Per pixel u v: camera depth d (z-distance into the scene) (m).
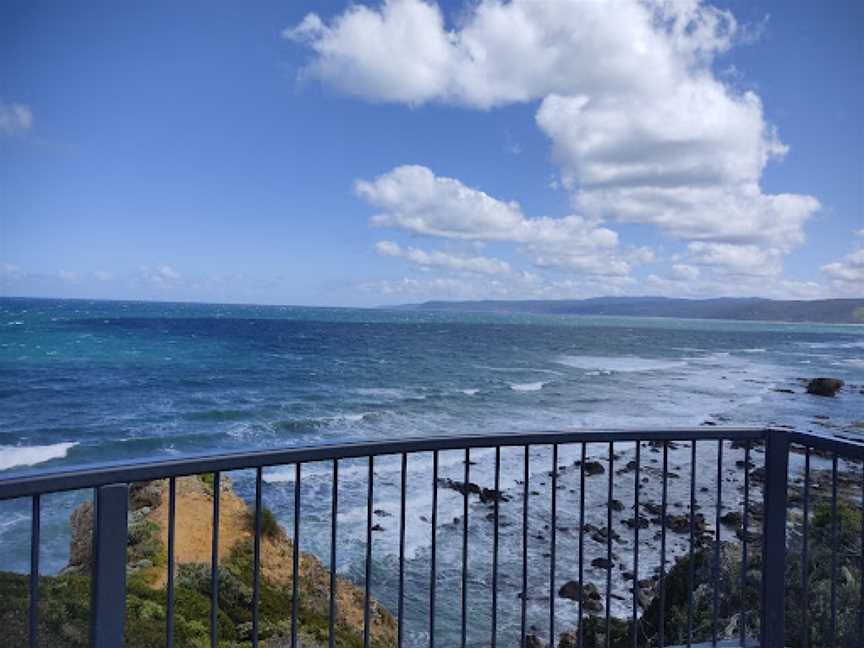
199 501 13.67
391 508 18.83
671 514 19.06
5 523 17.34
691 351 106.06
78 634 6.59
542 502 20.00
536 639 11.89
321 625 9.72
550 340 122.19
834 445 2.88
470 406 41.53
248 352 72.94
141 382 47.78
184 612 8.51
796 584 6.31
